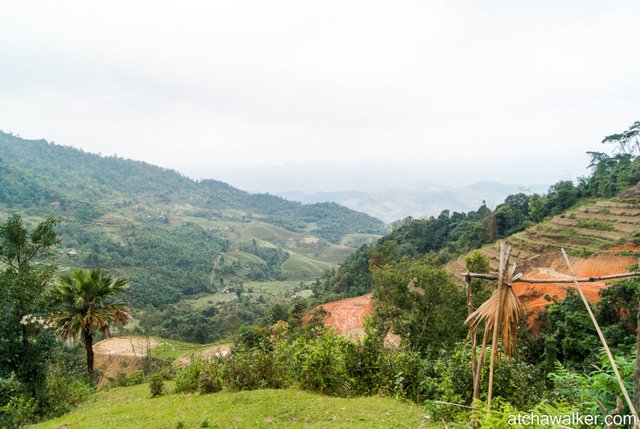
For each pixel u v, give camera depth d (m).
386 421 9.23
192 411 11.20
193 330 76.31
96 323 23.38
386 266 31.64
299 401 11.28
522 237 50.22
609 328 20.66
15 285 17.31
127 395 18.39
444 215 90.38
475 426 4.74
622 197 46.16
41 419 15.27
